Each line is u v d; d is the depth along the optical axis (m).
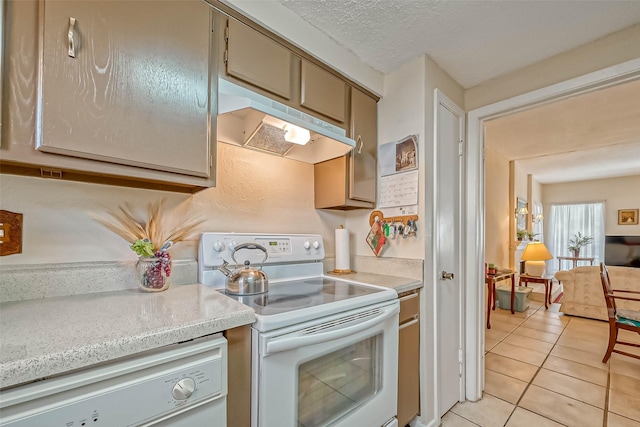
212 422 0.76
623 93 2.38
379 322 1.20
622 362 2.45
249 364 0.88
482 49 1.62
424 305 1.59
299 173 1.77
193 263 1.28
